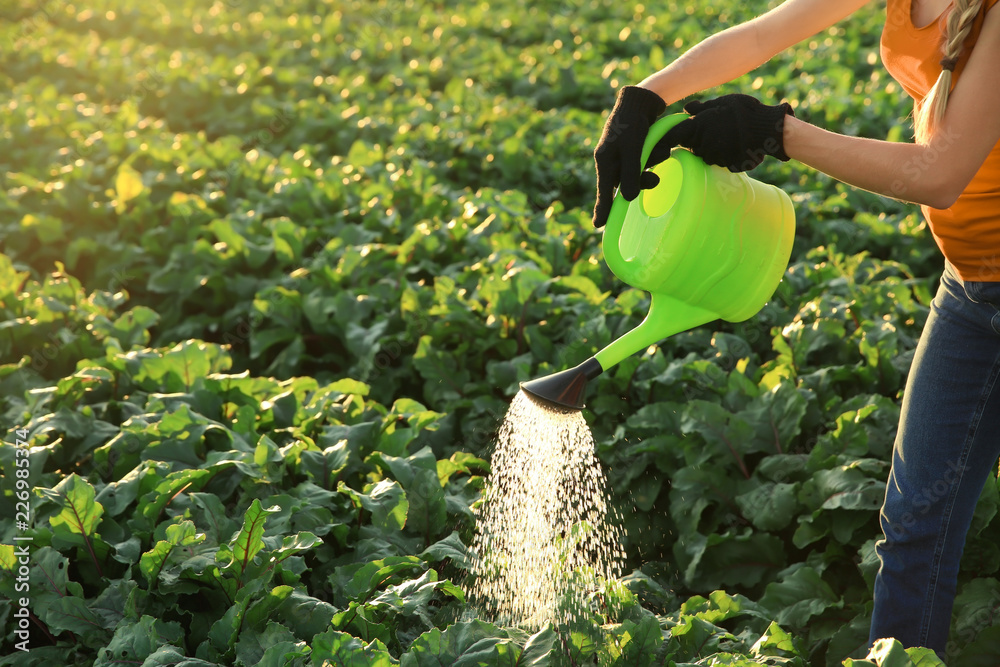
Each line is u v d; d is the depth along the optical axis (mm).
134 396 3480
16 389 3551
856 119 7633
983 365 1863
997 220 1761
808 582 2740
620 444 3467
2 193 5652
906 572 2012
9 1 11531
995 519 2717
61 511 2469
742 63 2080
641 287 2002
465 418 3701
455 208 5824
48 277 4312
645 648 2195
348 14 12727
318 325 4348
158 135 7043
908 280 4711
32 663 2252
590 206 6500
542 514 2771
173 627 2223
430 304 4328
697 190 1873
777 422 3234
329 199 5832
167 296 5230
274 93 8922
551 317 4133
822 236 5660
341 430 3148
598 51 11102
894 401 3498
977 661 2348
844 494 2814
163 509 2658
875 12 11930
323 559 2598
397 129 7754
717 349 4062
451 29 12258
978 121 1615
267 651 1991
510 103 8570
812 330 3898
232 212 5871
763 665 2061
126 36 11336
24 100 7836
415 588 2293
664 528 3348
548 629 2072
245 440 3064
